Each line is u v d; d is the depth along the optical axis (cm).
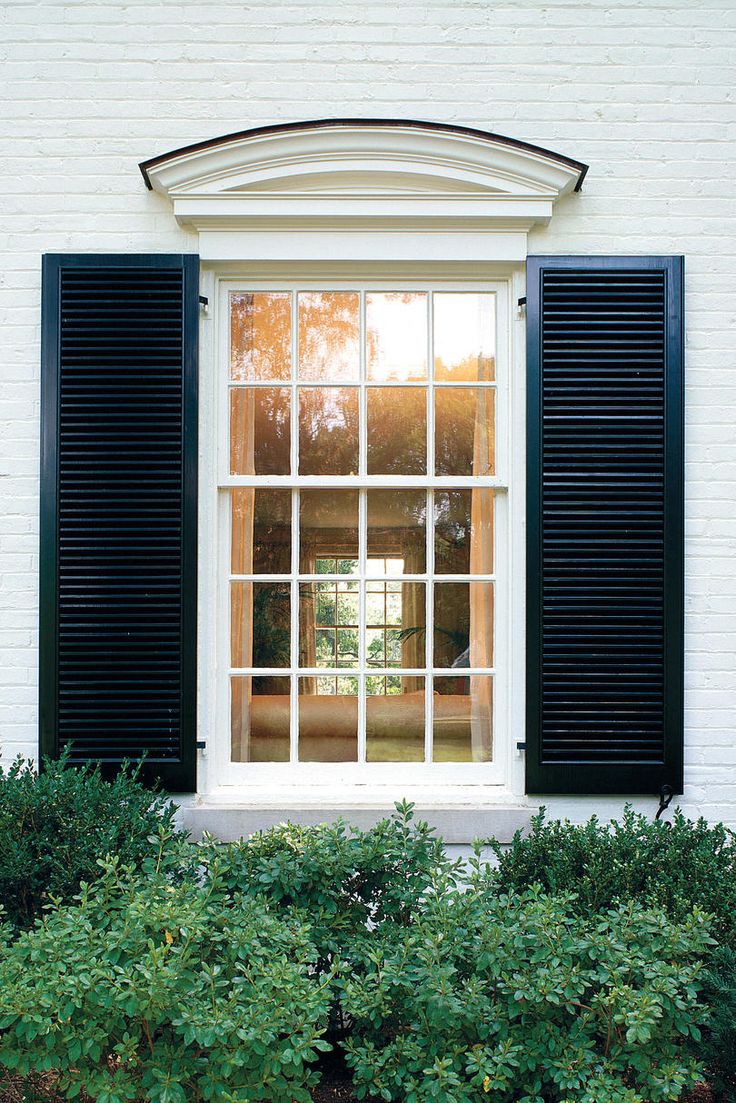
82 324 354
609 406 354
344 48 362
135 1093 213
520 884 288
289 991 216
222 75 362
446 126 349
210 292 365
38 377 361
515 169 354
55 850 282
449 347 372
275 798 356
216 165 353
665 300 355
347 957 254
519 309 364
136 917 224
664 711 352
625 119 364
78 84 362
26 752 355
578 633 352
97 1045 210
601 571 352
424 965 234
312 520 370
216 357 368
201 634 359
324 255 360
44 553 349
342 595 371
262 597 370
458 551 371
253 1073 214
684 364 358
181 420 352
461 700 369
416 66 362
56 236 362
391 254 360
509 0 363
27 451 360
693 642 359
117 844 289
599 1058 222
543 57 364
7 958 224
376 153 354
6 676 356
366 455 371
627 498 354
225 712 365
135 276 355
